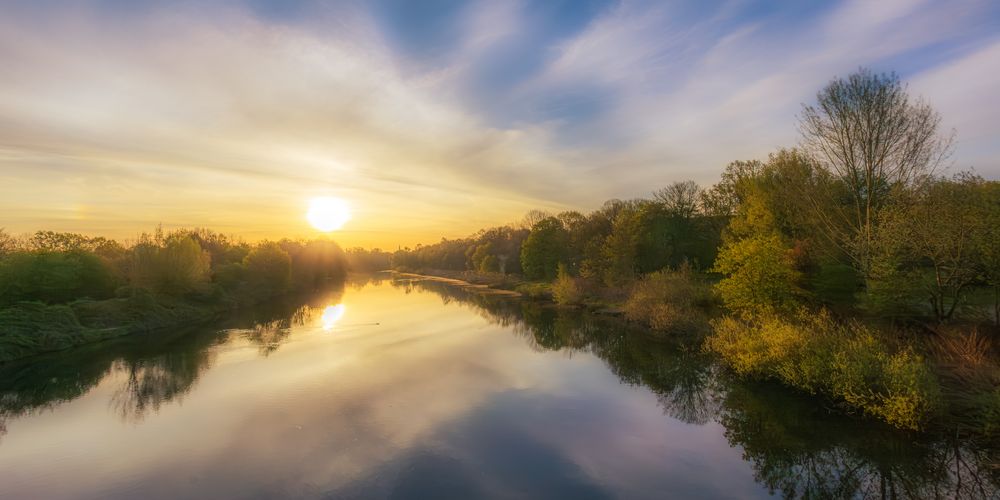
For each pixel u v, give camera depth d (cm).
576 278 5231
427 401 1786
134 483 1181
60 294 3425
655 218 4822
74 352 2725
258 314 4431
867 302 2183
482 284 8369
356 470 1231
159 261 4025
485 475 1208
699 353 2459
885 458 1263
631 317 3438
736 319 2669
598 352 2720
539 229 6919
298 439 1434
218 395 1877
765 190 3419
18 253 3350
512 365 2389
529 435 1469
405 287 8406
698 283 3519
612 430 1518
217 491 1132
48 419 1659
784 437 1434
